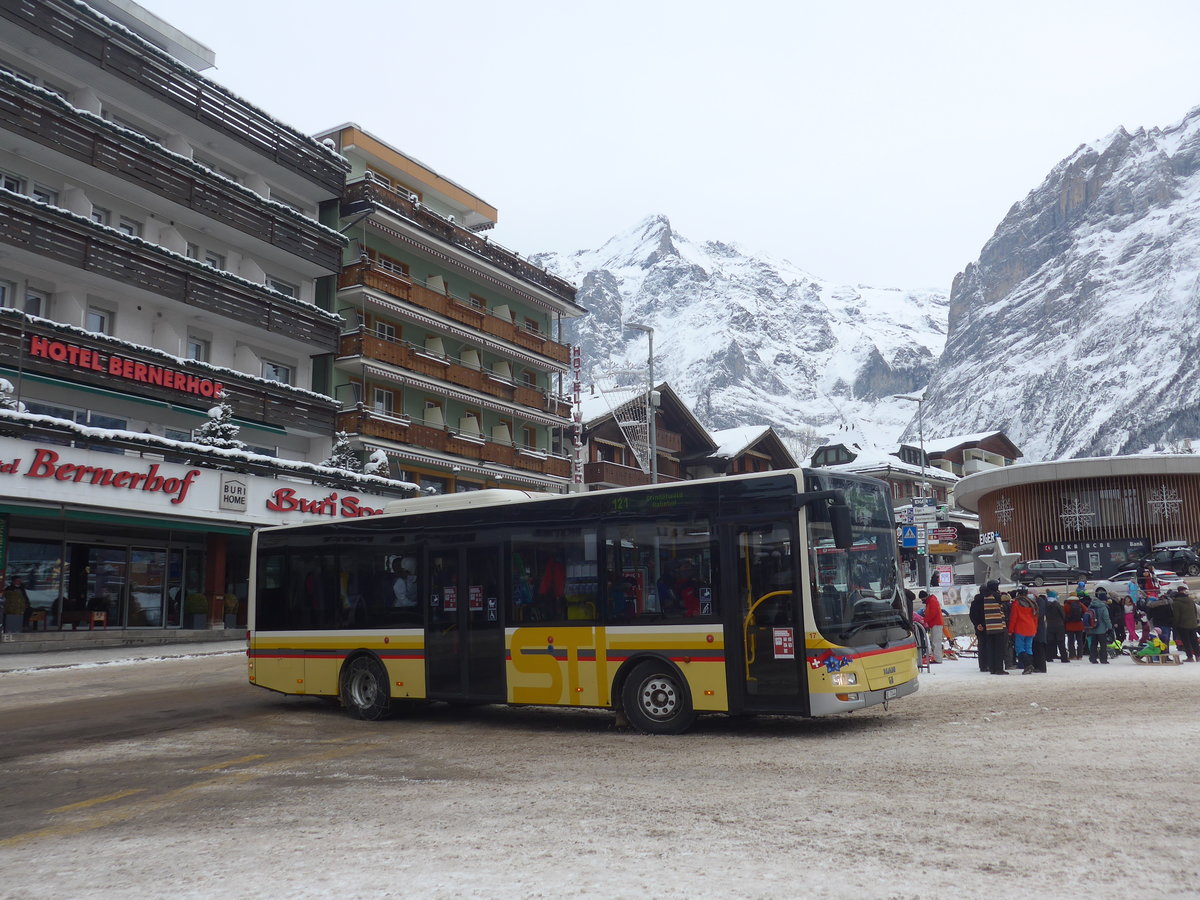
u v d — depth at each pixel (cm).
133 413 3306
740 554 1180
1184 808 698
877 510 1275
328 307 4291
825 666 1117
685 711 1192
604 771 948
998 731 1120
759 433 7194
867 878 548
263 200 3784
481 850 645
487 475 4922
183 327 3556
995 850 600
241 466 3175
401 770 997
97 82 3319
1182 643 2145
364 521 1510
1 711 1578
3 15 2919
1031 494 5056
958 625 2877
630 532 1255
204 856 664
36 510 2622
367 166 4744
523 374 5581
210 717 1491
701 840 649
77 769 1063
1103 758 909
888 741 1080
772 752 1034
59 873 635
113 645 2791
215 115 3697
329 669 1507
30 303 3095
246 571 3538
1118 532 4831
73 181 3216
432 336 4800
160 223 3525
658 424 6669
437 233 4712
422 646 1408
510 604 1333
